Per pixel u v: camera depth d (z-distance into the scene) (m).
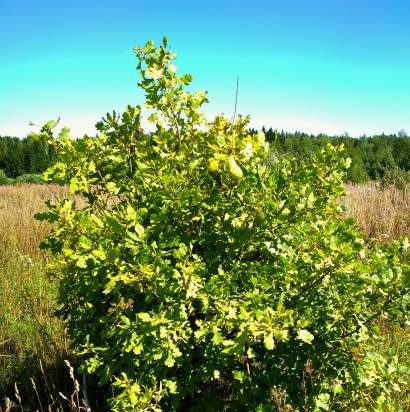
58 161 2.52
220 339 2.00
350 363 2.24
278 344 2.30
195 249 2.53
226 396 2.74
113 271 2.10
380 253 2.26
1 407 3.43
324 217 2.54
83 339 2.73
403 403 2.76
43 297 5.14
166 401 2.47
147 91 2.52
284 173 2.21
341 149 2.41
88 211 2.65
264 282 2.04
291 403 2.35
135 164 2.72
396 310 2.14
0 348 4.12
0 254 6.75
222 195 2.27
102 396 3.37
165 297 2.08
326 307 2.29
